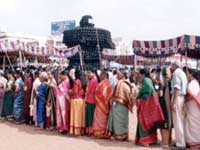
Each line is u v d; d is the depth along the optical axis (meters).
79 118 8.79
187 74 7.63
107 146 7.63
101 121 8.41
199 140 7.34
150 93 7.64
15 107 10.71
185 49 10.09
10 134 8.94
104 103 8.38
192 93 7.33
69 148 7.40
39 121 9.77
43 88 9.74
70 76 9.16
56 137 8.60
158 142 8.14
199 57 13.59
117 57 24.14
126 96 8.19
